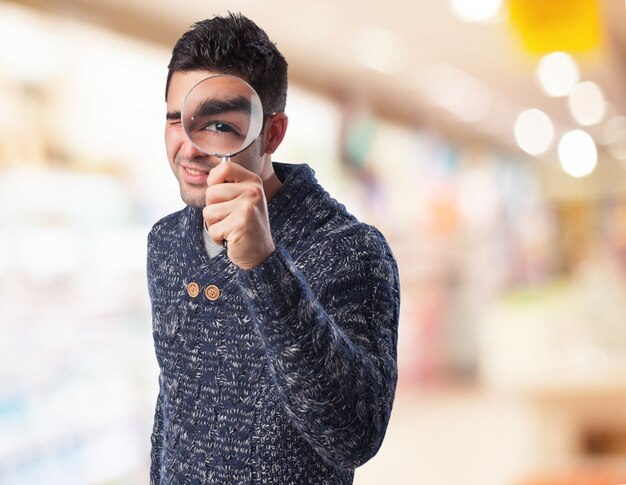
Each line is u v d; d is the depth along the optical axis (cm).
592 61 645
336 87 812
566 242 1101
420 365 1024
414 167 1043
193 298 127
